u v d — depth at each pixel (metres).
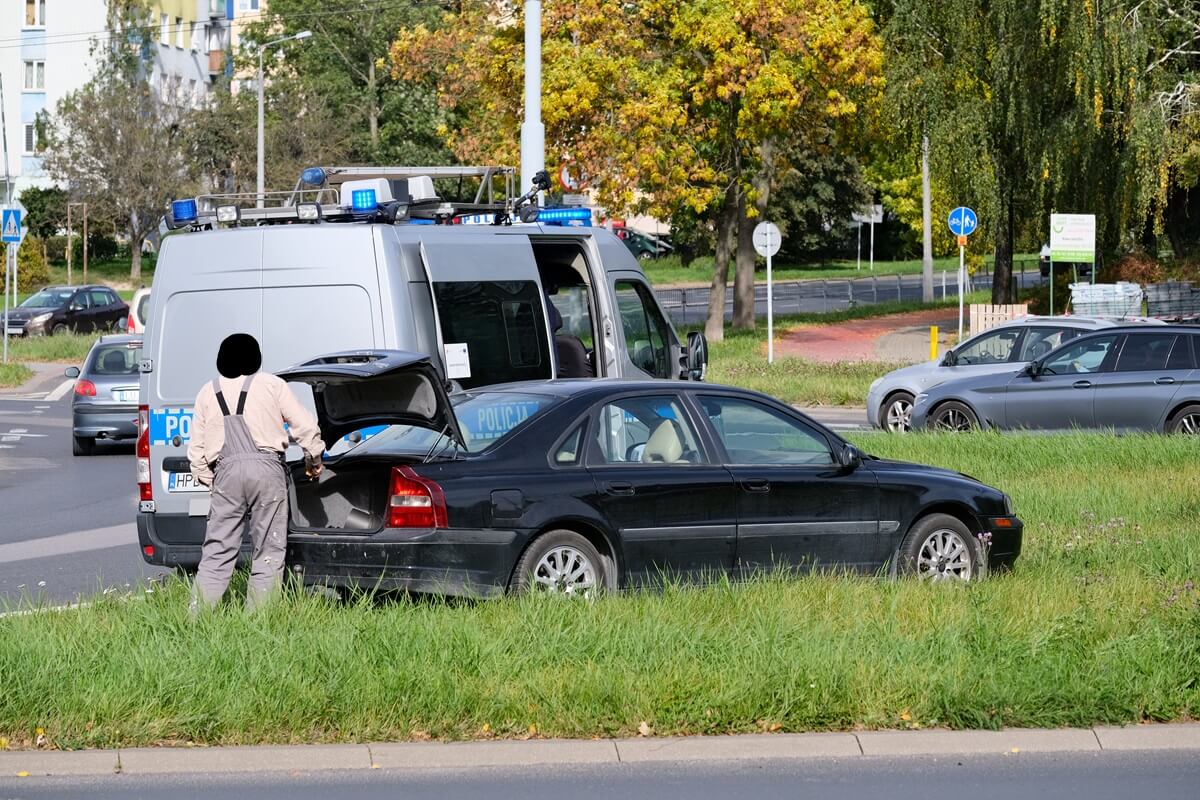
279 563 19.69
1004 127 85.50
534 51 44.41
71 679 15.56
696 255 188.75
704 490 20.78
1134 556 24.62
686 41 84.81
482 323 25.23
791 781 14.25
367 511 20.33
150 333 24.42
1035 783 14.25
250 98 157.25
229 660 16.06
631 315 29.00
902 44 86.75
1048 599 20.25
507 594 19.38
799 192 192.00
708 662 16.39
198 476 19.94
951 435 41.19
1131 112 80.19
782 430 21.92
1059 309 96.88
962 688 15.68
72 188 156.00
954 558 22.69
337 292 23.75
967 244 89.81
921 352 84.56
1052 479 35.09
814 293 145.25
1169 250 104.38
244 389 19.81
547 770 14.55
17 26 185.00
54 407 65.00
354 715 15.11
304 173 27.50
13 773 14.19
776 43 84.94
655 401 21.12
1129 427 42.59
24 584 25.28
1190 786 14.19
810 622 18.23
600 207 88.81
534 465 19.89
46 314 98.31
